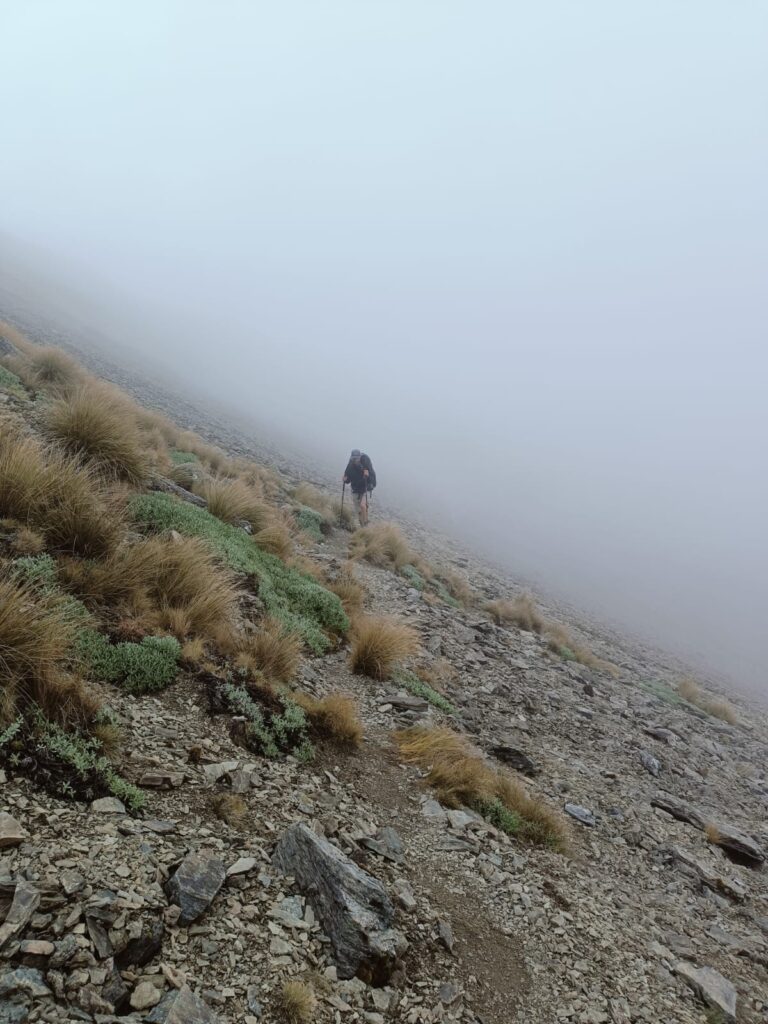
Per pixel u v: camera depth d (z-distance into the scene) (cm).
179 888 316
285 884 364
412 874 443
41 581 504
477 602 1638
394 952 346
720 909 602
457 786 589
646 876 612
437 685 890
